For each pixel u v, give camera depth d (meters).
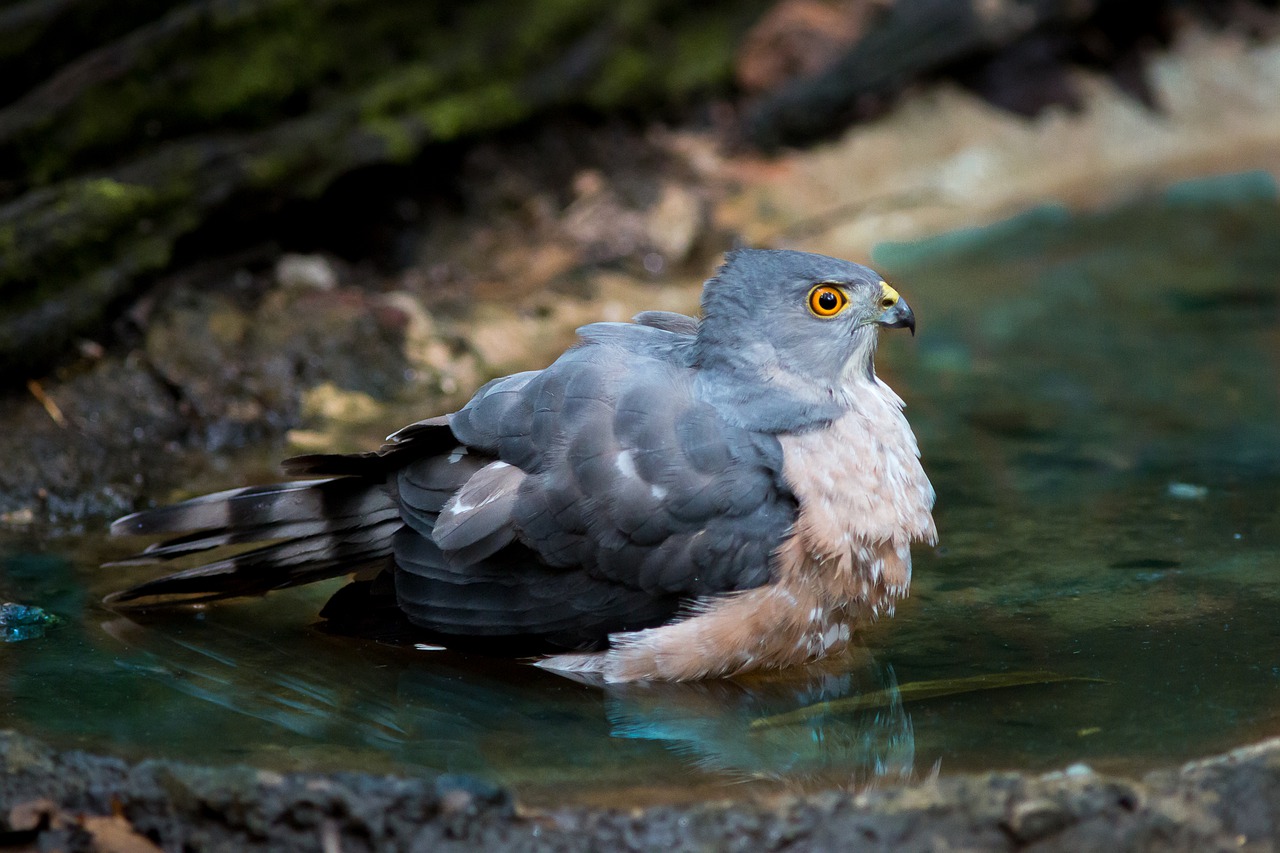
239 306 11.84
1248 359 11.71
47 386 10.62
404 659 7.71
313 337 11.55
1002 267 13.95
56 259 10.89
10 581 8.45
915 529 7.76
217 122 12.34
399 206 13.57
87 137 11.52
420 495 7.68
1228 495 9.37
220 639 7.86
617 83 15.22
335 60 13.04
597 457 7.36
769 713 7.11
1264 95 17.31
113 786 6.37
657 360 7.80
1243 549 8.59
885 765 6.39
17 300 10.70
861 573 7.49
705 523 7.35
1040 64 16.75
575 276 13.30
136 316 11.31
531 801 6.16
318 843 6.14
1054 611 7.93
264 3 12.38
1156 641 7.53
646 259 13.65
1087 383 11.37
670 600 7.46
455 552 7.51
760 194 14.83
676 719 7.05
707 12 15.90
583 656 7.63
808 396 7.72
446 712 7.09
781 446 7.51
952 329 12.53
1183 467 9.82
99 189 11.23
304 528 7.93
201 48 12.11
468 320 12.27
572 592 7.52
